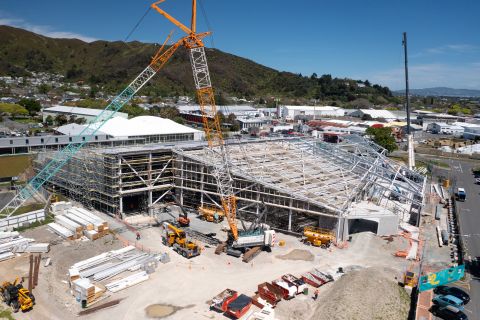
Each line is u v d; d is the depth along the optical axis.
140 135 130.62
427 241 77.00
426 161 172.25
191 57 78.31
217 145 101.44
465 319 49.03
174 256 66.38
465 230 84.44
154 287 55.94
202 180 89.38
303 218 79.12
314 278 58.91
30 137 123.25
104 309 50.16
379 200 95.44
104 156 83.69
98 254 66.00
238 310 48.09
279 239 75.38
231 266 63.25
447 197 111.06
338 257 67.62
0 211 80.19
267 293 52.53
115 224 80.94
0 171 110.81
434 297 54.91
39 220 80.19
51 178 102.81
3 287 51.12
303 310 50.72
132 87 99.56
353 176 96.06
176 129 141.25
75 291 52.66
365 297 51.69
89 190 89.12
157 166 93.88
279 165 95.12
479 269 65.06
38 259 62.81
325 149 115.19
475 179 138.88
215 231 78.94
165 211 90.62
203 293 54.69
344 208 76.00
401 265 65.62
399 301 53.19
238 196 85.25
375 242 74.00
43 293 53.22
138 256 64.62
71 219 77.81
